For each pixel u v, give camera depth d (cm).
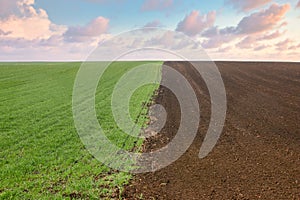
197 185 662
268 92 1830
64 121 1284
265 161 777
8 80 2861
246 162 777
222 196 607
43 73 3559
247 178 683
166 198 610
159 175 726
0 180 700
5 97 1914
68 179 696
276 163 760
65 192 632
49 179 701
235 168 743
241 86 2147
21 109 1531
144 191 643
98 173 734
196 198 605
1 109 1522
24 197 614
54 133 1098
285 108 1388
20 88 2350
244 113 1340
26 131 1118
